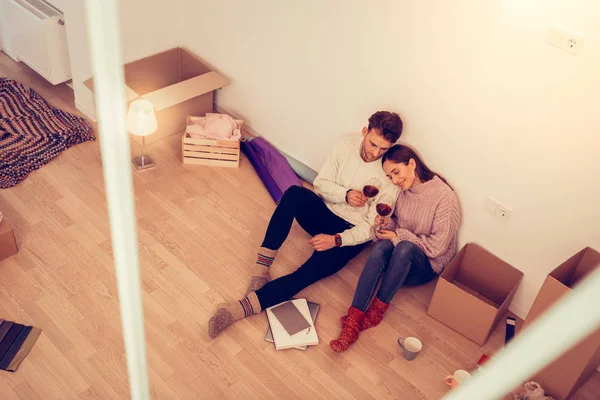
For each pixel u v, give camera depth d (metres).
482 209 3.38
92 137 4.33
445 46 3.16
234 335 3.27
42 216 3.76
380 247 3.36
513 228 3.31
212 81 4.28
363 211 3.56
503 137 3.14
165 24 4.36
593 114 2.82
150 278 3.49
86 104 4.45
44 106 4.44
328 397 3.07
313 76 3.85
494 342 3.37
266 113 4.27
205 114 4.35
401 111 3.50
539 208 3.17
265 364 3.17
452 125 3.30
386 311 3.47
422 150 3.49
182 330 3.27
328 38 3.64
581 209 3.04
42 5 4.45
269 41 3.96
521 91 2.99
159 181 4.07
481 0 2.94
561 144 2.96
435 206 3.41
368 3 3.36
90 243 3.64
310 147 4.14
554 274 3.01
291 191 3.51
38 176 4.01
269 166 4.23
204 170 4.20
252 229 3.85
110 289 3.42
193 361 3.14
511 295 3.33
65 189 3.95
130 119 3.88
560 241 3.18
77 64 4.30
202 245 3.71
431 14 3.14
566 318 2.95
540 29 2.82
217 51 4.32
